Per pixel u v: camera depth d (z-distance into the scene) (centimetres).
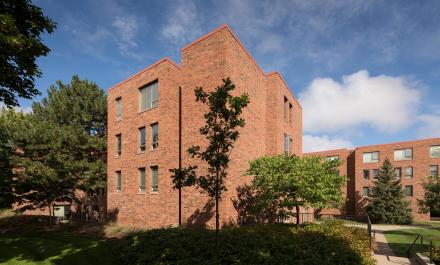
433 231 2517
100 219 2769
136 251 1100
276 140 2216
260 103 2170
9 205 2169
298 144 2950
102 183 2570
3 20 860
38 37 1083
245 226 1589
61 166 2291
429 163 4078
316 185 1448
